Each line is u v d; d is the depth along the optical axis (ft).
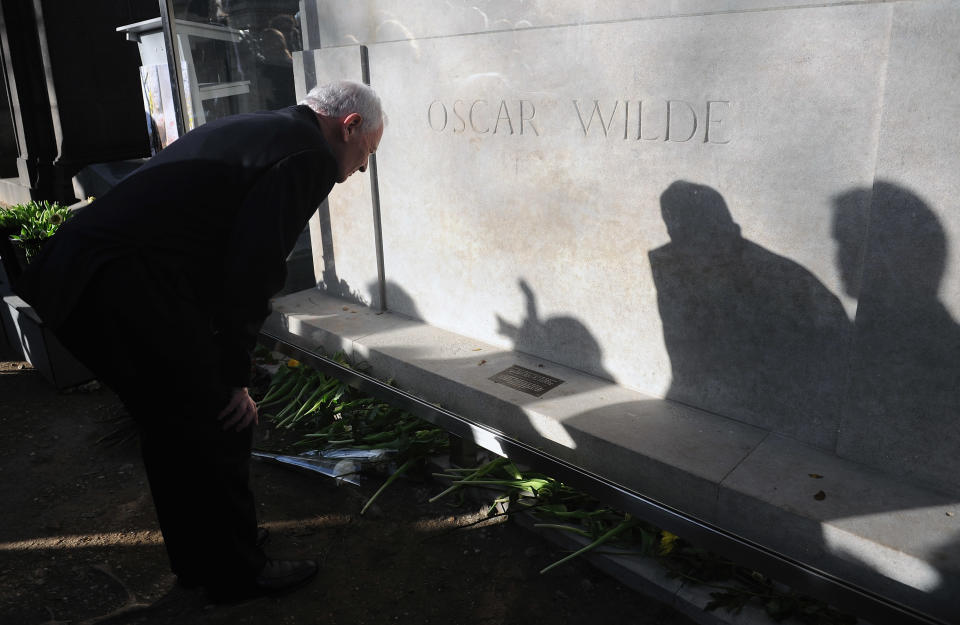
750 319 8.77
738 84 8.11
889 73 6.84
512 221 10.97
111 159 29.09
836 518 7.23
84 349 6.95
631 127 9.16
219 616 8.01
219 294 7.34
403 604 8.16
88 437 11.99
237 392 7.31
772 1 7.63
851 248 7.74
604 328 10.31
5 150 32.19
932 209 6.90
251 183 6.90
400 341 12.16
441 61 11.05
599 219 9.89
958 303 6.96
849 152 7.52
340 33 12.55
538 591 8.30
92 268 6.52
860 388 7.88
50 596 8.29
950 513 7.25
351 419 10.96
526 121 10.27
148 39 21.18
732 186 8.48
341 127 7.55
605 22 9.04
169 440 7.23
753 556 7.07
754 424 9.11
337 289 14.56
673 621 7.79
